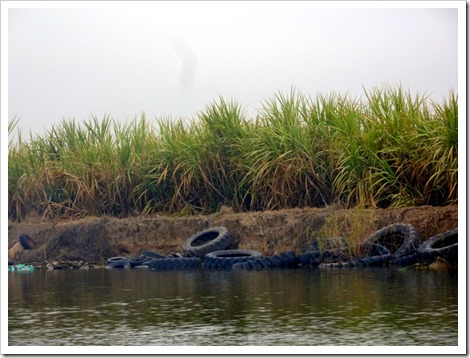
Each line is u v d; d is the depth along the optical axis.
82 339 14.41
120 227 29.05
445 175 27.09
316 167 28.95
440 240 24.17
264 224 27.61
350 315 15.84
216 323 15.45
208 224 28.50
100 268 27.19
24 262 28.47
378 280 20.64
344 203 28.34
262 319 15.70
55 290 20.59
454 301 17.06
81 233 28.88
